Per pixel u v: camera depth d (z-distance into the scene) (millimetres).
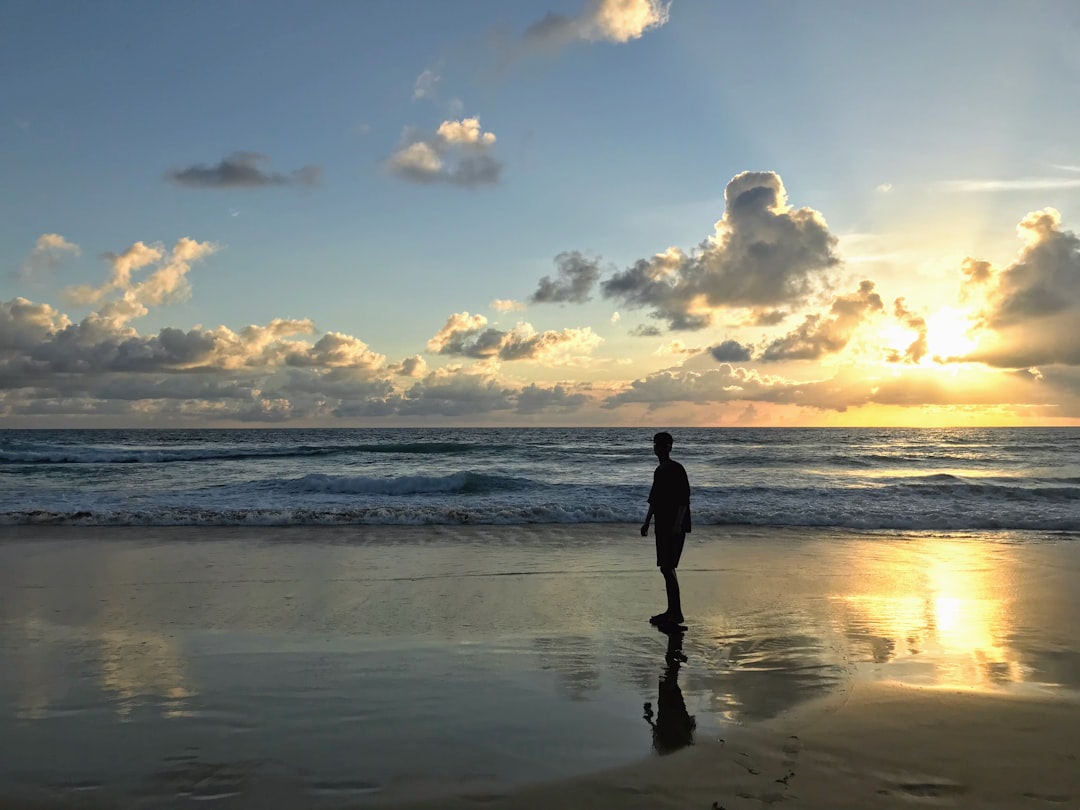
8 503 15203
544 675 5152
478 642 5945
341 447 40844
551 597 7547
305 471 27422
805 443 60969
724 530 12266
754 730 4137
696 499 16562
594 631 6293
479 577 8500
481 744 3969
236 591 7773
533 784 3484
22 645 5848
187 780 3561
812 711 4430
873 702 4582
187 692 4789
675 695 4742
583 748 3906
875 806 3219
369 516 12992
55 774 3629
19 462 31406
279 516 12891
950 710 4430
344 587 7969
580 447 48000
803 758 3744
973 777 3512
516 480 19391
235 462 32000
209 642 5930
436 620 6629
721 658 5555
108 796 3402
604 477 25438
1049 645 5914
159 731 4156
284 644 5879
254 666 5332
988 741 3947
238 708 4504
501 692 4805
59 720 4316
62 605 7152
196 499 16344
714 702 4609
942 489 17641
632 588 7980
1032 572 8922
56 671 5219
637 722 4277
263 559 9555
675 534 6602
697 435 92625
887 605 7270
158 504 15273
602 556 9820
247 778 3582
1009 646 5883
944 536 11695
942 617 6809
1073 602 7430
